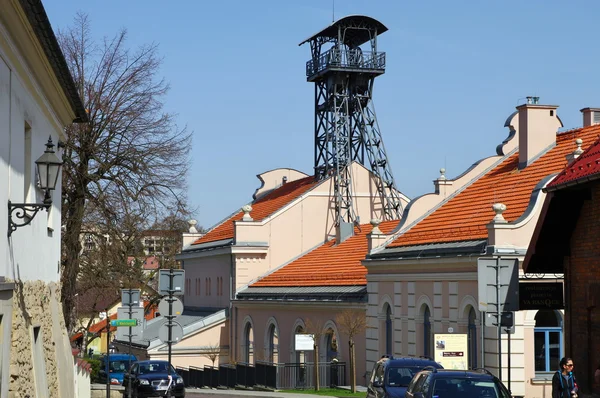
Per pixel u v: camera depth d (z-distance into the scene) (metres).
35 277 23.75
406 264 51.56
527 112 52.12
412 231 55.88
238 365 68.00
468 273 45.59
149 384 49.97
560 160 48.81
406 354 51.78
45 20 19.08
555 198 25.44
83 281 65.25
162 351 77.12
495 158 57.59
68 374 29.33
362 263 56.69
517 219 43.94
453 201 56.31
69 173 47.53
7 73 18.89
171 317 37.81
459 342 41.25
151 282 105.81
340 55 75.44
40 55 21.09
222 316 78.38
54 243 28.80
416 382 26.77
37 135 23.89
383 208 77.69
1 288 17.84
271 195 92.06
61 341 27.78
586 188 24.77
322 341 63.16
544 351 43.62
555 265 27.02
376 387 32.78
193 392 59.97
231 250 77.12
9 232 19.16
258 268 77.56
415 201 57.38
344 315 55.53
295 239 78.25
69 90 26.16
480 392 24.58
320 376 61.84
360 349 58.16
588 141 48.53
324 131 78.25
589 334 25.09
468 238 47.53
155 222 50.31
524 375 42.88
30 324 21.92
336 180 77.00
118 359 72.31
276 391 59.88
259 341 73.12
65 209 48.16
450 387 24.69
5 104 18.66
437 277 48.66
